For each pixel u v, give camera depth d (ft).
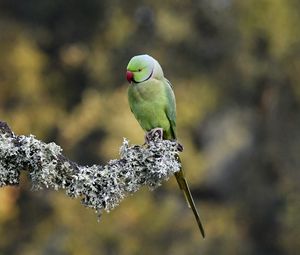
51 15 67.00
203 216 60.23
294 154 61.26
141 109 22.70
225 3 64.03
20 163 19.19
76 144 59.93
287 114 62.08
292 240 60.18
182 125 60.59
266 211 61.62
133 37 63.41
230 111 62.80
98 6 66.49
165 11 63.05
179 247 58.54
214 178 61.00
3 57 63.10
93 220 58.34
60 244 58.13
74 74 65.00
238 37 63.52
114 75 63.00
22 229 59.21
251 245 61.11
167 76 62.64
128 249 57.82
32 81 62.69
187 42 63.31
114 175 19.58
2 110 61.36
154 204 59.00
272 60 62.49
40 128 61.57
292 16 61.46
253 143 62.13
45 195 59.47
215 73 63.52
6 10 66.39
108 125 58.54
